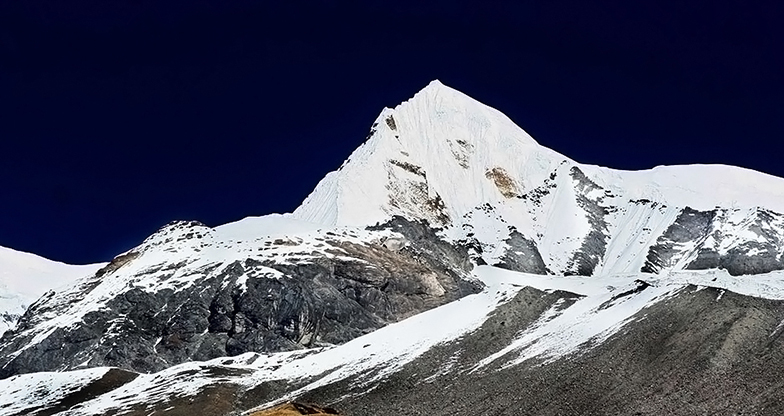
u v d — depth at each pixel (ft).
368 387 558.56
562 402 480.64
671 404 454.81
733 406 440.86
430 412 505.25
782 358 474.49
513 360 556.92
